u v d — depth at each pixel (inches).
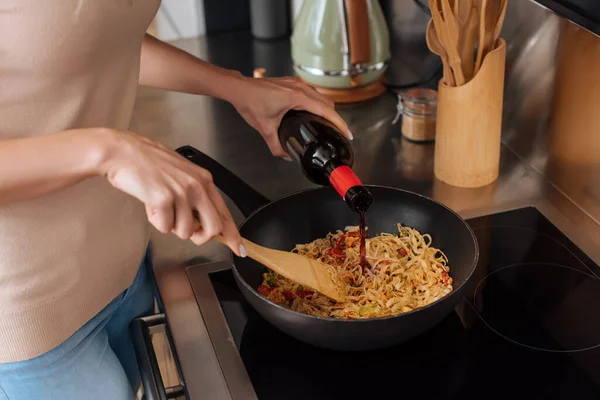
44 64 29.2
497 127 45.4
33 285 32.4
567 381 32.5
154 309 43.3
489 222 43.6
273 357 34.6
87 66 30.9
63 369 35.0
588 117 42.6
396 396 32.2
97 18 29.6
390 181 47.8
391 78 60.2
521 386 32.4
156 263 41.1
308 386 32.9
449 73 44.6
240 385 33.1
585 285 38.4
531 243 41.7
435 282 36.8
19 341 33.1
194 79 41.7
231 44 68.0
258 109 41.3
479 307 37.0
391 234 40.7
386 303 35.7
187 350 35.2
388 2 60.6
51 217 32.0
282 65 63.8
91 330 36.2
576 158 44.3
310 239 41.3
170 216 27.0
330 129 38.1
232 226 29.2
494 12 42.8
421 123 51.1
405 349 34.6
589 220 43.6
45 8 28.0
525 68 47.7
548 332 35.3
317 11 54.2
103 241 34.8
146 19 33.3
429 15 56.7
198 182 27.4
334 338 31.6
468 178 46.6
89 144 27.1
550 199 45.6
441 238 39.0
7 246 31.2
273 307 31.6
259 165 49.9
